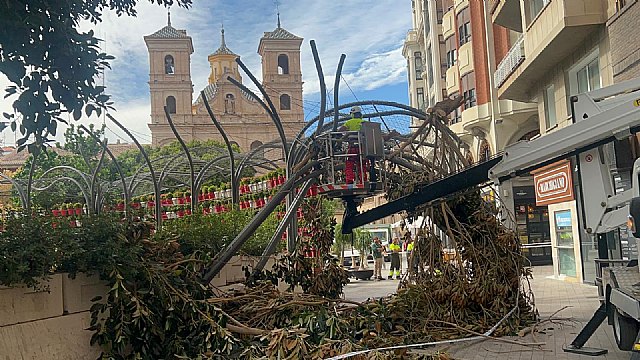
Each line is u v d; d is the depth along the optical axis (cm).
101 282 725
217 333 722
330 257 1127
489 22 2988
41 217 664
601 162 821
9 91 627
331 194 1011
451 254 1042
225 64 6188
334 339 759
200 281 867
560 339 966
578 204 1828
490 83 2967
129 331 679
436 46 4762
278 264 1099
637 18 1269
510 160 856
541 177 2114
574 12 1515
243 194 1617
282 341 693
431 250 1041
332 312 845
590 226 824
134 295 689
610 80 1480
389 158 1077
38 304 632
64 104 641
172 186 2162
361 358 679
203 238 1037
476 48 3170
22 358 595
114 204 850
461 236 1051
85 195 1931
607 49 1497
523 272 1103
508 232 1088
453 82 3656
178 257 862
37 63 625
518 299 1095
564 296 1549
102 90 653
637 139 834
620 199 795
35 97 627
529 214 3000
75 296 686
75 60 629
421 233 1055
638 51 1264
